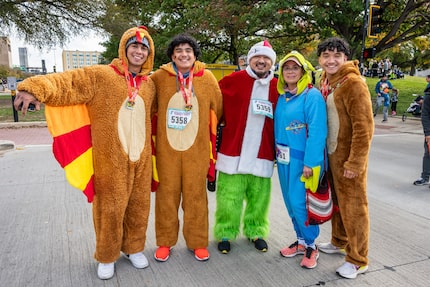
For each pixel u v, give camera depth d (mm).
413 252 3186
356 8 12391
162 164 2893
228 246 3197
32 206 4258
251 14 13281
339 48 2664
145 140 2734
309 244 2961
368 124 2549
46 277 2742
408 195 4797
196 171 2918
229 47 21500
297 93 2791
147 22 19781
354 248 2746
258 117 3074
